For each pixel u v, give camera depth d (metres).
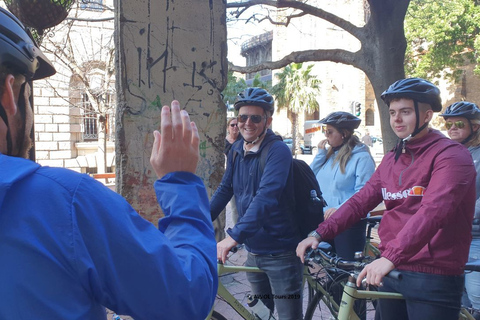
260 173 2.59
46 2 2.96
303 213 2.66
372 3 7.63
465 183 1.97
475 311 2.77
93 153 17.95
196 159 1.13
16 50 0.91
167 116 1.10
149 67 3.99
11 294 0.79
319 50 8.38
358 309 2.51
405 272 2.09
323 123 3.97
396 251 1.90
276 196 2.43
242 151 2.74
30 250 0.80
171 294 0.90
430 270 2.04
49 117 16.84
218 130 4.35
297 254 2.41
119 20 3.88
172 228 1.05
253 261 2.72
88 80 14.16
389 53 7.71
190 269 0.96
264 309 2.67
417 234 1.90
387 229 2.23
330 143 4.02
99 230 0.86
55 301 0.81
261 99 2.59
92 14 15.98
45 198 0.84
